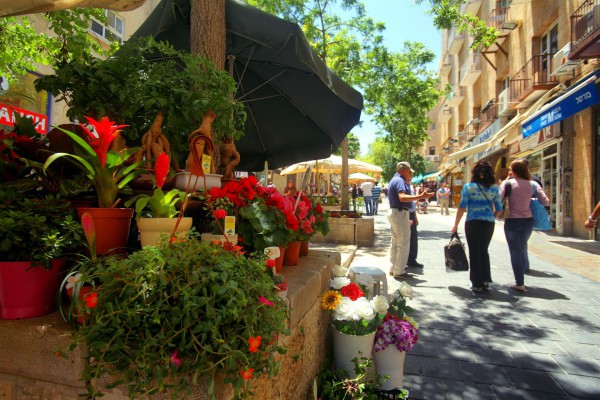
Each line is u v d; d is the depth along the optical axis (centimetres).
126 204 171
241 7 330
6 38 472
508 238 517
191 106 239
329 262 288
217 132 269
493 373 289
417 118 1579
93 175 160
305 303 211
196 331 106
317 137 544
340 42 1226
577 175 1064
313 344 234
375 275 362
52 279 144
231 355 108
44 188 181
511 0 1348
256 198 218
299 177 1361
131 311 105
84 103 231
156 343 104
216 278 115
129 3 146
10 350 136
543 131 1221
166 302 110
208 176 221
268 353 127
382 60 1316
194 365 109
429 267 668
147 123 262
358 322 253
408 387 270
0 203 146
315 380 212
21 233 138
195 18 317
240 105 290
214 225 195
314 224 288
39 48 503
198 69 248
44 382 133
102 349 108
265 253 185
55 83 231
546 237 1059
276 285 170
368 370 273
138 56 244
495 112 1864
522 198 504
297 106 494
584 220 1034
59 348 124
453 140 2964
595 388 267
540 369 294
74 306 125
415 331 259
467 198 507
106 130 155
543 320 399
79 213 153
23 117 201
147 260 116
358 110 461
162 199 162
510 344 340
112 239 155
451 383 275
